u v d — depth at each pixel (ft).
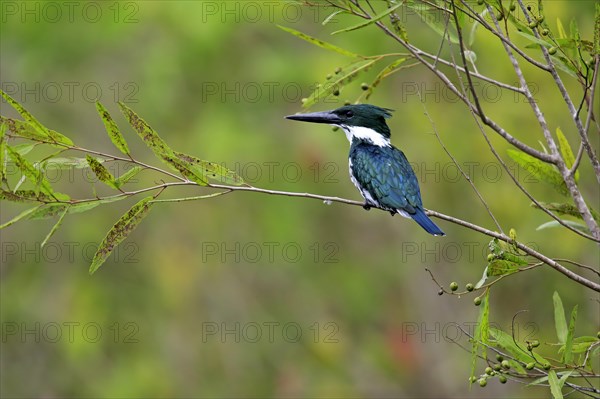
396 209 28.45
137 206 20.42
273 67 47.78
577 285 43.19
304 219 49.60
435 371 47.73
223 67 49.26
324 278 50.70
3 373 50.16
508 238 19.65
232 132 46.98
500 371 19.62
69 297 50.57
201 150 47.01
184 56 48.49
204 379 49.78
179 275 49.49
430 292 48.14
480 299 19.62
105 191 49.80
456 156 44.50
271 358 50.42
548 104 42.16
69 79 50.42
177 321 50.57
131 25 48.42
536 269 43.78
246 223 50.37
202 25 47.75
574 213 22.44
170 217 50.90
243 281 50.96
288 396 48.49
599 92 40.88
